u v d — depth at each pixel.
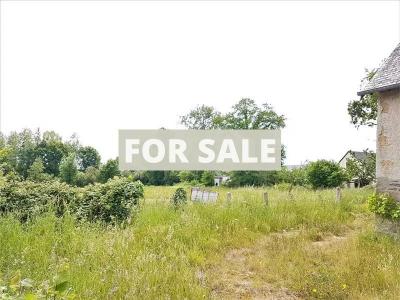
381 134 10.72
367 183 31.77
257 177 53.94
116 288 5.46
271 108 67.00
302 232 10.88
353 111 27.02
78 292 5.30
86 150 88.31
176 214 11.59
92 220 10.70
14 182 10.96
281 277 7.27
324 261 8.06
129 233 8.69
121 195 11.43
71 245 7.62
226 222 11.23
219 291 6.67
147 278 6.09
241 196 16.67
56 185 11.41
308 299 6.39
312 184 36.25
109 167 58.59
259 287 6.85
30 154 76.69
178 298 5.80
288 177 50.34
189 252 8.30
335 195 17.17
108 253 7.06
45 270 6.09
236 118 66.50
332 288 6.45
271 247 9.22
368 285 6.65
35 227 8.37
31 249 6.96
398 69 10.36
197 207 12.72
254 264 7.96
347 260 7.93
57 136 85.12
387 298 6.10
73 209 10.83
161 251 7.89
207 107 76.25
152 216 11.20
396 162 10.19
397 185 10.14
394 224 10.12
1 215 9.73
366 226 11.66
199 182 59.69
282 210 13.02
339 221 12.57
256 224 11.43
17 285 3.50
